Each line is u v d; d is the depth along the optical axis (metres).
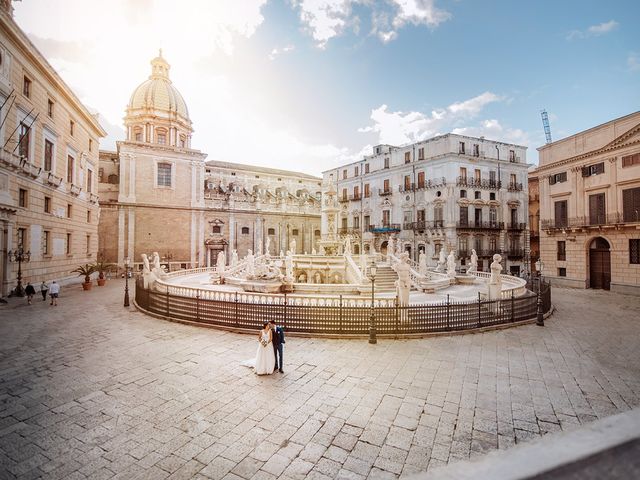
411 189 44.09
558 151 31.42
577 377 9.22
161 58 50.94
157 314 15.97
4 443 6.19
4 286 20.41
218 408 7.49
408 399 7.96
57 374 9.18
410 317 13.11
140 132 48.31
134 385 8.56
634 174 25.28
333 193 28.97
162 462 5.75
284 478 5.43
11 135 20.11
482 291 22.27
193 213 47.97
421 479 1.03
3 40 19.69
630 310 19.09
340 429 6.75
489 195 42.16
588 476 0.92
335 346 11.74
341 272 25.02
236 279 23.56
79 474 5.45
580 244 29.41
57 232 26.64
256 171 57.44
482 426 6.87
